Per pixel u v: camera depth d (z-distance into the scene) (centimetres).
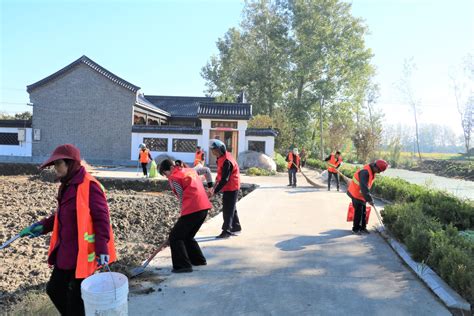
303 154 3597
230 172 714
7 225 924
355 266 577
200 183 570
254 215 991
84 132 3073
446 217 858
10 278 564
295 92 5062
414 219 698
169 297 455
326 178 2095
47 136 3098
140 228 950
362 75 4872
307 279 520
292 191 1538
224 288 485
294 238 745
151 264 579
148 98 4075
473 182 2783
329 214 1013
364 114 4962
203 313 415
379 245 696
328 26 4575
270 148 2908
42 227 363
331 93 4700
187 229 544
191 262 573
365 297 462
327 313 419
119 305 304
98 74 3038
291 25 4709
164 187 1831
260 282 507
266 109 5028
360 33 4700
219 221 905
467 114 4900
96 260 332
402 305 440
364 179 764
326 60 4691
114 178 1875
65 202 329
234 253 639
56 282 337
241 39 5128
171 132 2934
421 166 4206
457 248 530
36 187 1680
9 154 3125
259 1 4941
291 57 4769
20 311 408
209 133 2898
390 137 4531
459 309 432
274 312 420
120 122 3033
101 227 332
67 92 3073
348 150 4559
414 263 570
